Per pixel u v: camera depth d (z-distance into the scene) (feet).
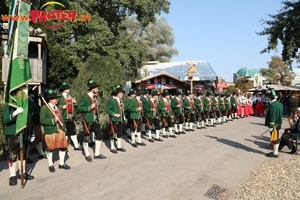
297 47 61.26
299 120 27.73
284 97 74.23
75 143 27.61
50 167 20.77
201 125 45.32
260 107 67.26
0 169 21.04
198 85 93.81
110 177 19.58
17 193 16.62
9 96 17.24
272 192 16.92
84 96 24.34
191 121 41.96
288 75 133.80
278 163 23.57
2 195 16.30
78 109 24.16
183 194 16.81
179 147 29.58
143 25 73.26
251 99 68.33
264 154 27.09
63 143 21.08
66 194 16.57
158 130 33.60
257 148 29.50
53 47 61.93
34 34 51.03
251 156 26.25
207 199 16.20
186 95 43.32
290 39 59.93
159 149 28.53
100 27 60.85
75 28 61.00
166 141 33.09
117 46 66.85
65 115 26.78
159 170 21.29
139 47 69.67
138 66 72.18
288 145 27.68
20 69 17.33
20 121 17.24
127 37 70.69
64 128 21.26
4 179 18.93
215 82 94.73
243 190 17.51
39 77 50.75
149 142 32.37
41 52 56.65
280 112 25.90
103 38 61.21
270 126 25.93
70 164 22.66
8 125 17.94
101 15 71.92
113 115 26.73
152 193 16.88
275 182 18.70
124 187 17.76
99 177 19.57
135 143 29.91
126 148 28.94
